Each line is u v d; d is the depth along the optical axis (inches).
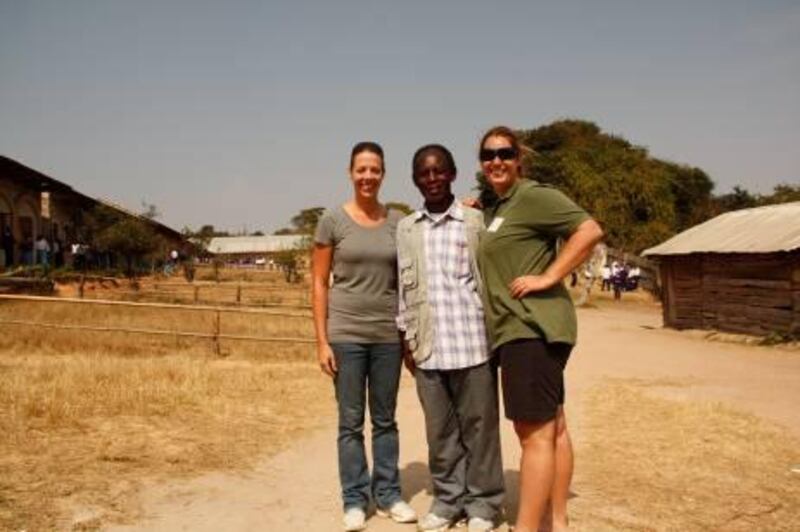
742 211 970.1
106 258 1555.1
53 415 261.9
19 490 186.4
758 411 348.5
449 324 171.9
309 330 684.7
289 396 344.5
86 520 170.6
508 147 161.3
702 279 894.4
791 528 183.3
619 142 2733.8
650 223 1576.0
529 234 158.9
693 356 622.5
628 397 378.6
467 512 175.8
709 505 198.7
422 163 172.7
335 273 181.9
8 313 666.2
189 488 199.2
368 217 180.5
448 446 177.0
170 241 2297.0
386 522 180.2
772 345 727.1
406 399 372.5
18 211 1269.7
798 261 733.9
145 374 369.1
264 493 199.3
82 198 1460.4
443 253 173.8
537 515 156.2
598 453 252.2
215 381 365.1
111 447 231.1
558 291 158.4
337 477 216.5
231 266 2866.6
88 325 615.5
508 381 157.9
